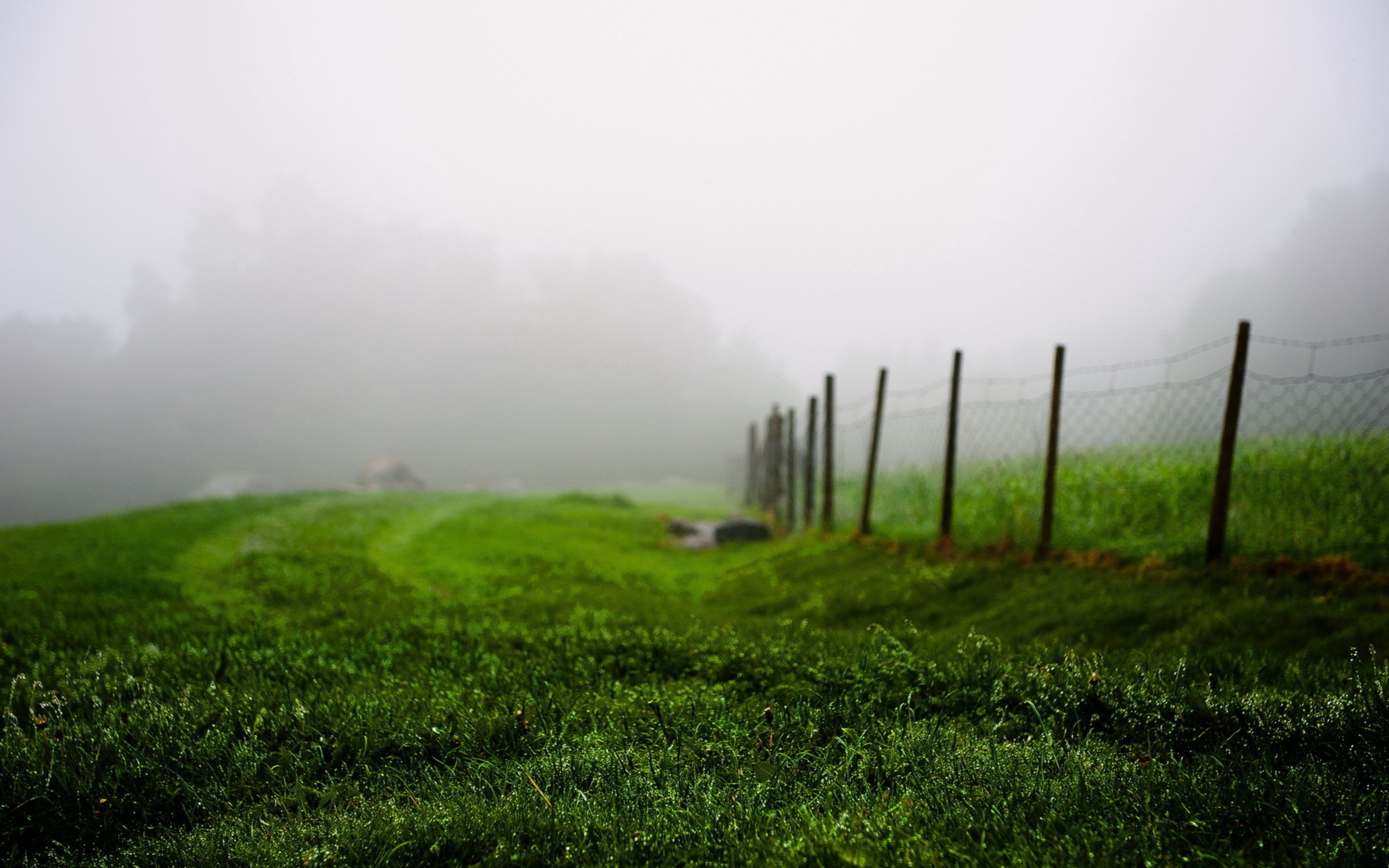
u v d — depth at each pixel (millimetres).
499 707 4832
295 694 5418
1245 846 2725
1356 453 9297
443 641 7277
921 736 3969
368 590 11414
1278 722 3994
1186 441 11727
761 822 3100
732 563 15398
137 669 6289
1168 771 3494
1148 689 4590
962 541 11820
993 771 3473
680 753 3992
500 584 12141
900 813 3004
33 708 5199
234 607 10383
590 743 4121
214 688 5473
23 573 12516
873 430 14086
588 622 8109
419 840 3092
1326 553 8133
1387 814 2846
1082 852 2637
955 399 11789
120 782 4137
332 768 4289
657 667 6059
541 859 2936
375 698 5109
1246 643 6637
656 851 2941
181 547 15672
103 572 12672
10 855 3660
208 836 3453
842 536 14539
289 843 3242
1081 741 4133
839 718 4477
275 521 20078
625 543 18641
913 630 6496
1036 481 12469
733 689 5328
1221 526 8602
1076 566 9703
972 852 2703
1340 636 6387
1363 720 3875
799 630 7020
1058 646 6020
